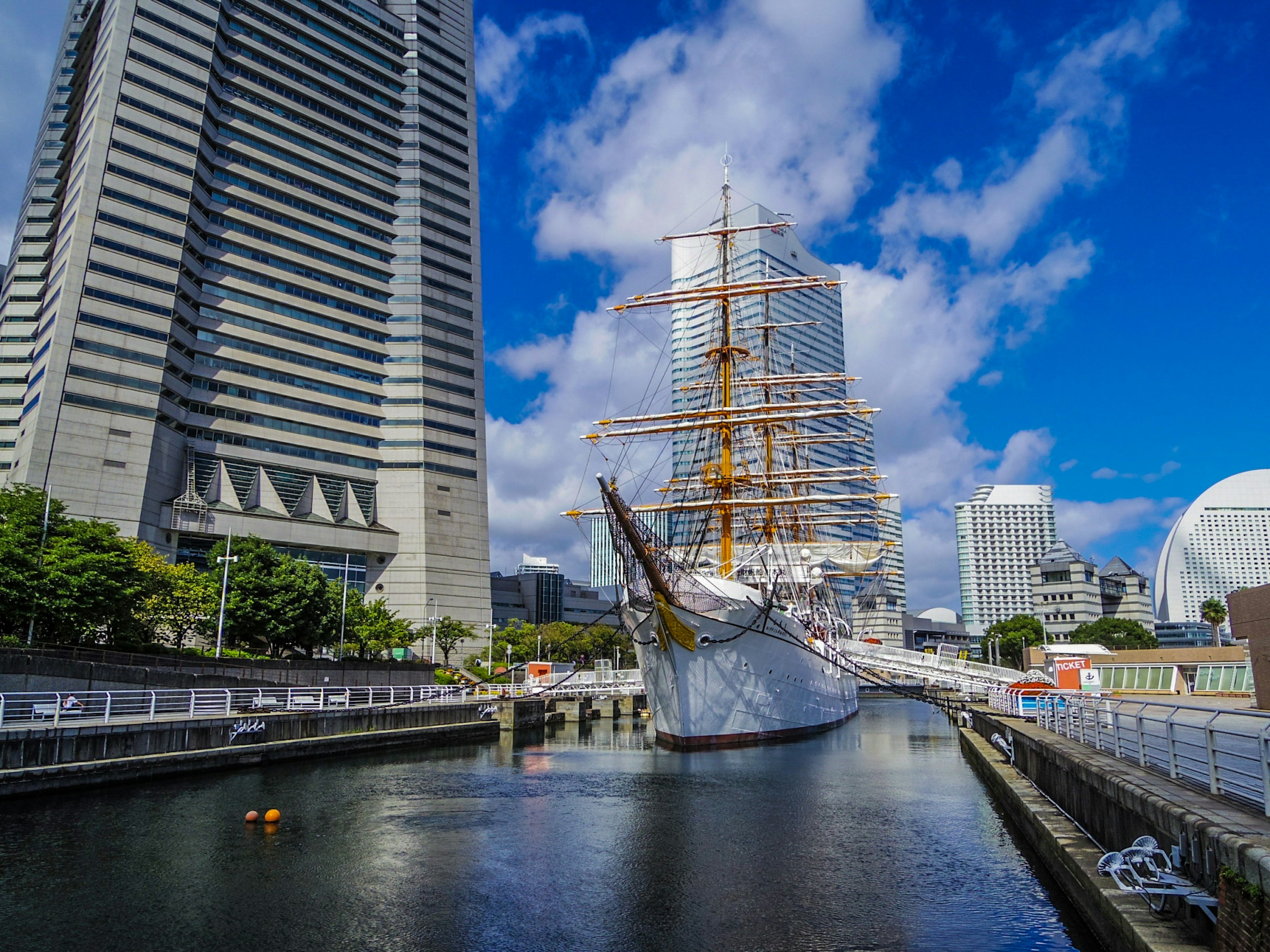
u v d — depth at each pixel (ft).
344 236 462.19
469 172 522.47
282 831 85.92
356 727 159.12
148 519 351.67
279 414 416.67
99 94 370.12
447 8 542.98
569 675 245.04
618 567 168.45
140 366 358.02
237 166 424.87
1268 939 30.12
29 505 195.11
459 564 454.40
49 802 93.97
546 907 62.23
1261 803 41.47
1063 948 52.08
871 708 370.73
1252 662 156.66
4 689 129.18
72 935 55.47
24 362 383.04
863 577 284.61
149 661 187.32
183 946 53.72
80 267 350.43
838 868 73.05
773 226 221.87
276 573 262.47
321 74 470.39
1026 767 101.60
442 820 93.25
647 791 113.19
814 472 245.65
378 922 58.59
